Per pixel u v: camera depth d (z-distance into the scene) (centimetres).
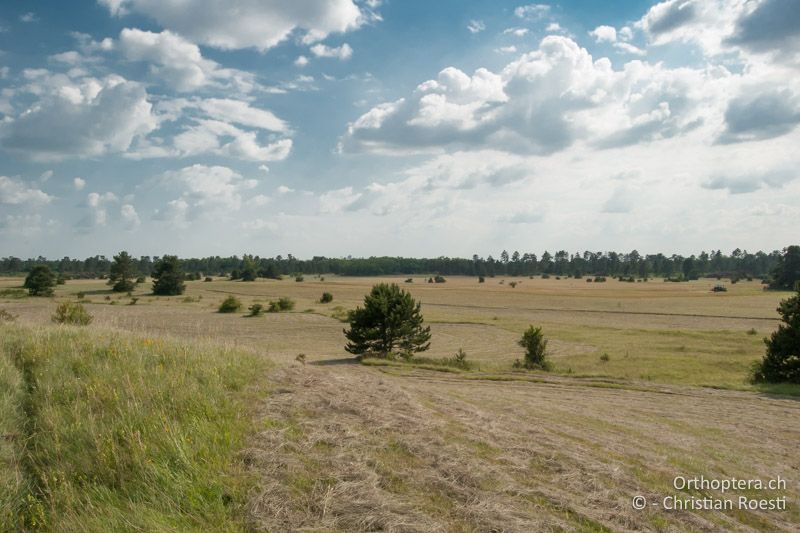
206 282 16388
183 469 556
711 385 1898
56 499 506
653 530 544
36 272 9856
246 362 1054
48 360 880
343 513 502
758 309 7831
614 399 1603
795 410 1448
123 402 711
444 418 884
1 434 613
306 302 9412
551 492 600
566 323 6191
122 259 12281
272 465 582
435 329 5659
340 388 973
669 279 19612
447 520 510
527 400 1438
